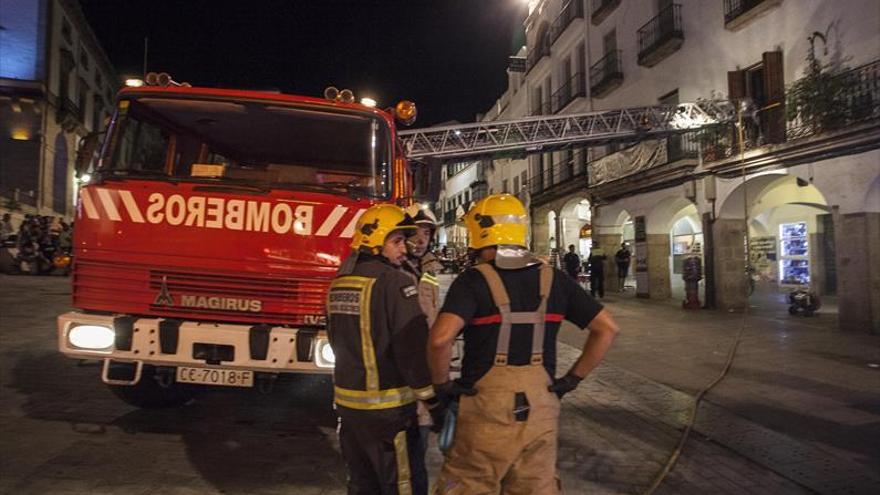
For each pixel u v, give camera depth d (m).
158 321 4.66
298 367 4.60
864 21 11.69
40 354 8.34
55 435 5.24
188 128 5.75
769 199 17.09
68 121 32.31
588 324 2.72
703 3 16.69
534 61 30.28
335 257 4.88
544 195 28.12
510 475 2.61
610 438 5.59
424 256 4.46
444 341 2.54
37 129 29.56
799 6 13.39
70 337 4.65
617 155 19.86
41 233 20.36
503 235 2.73
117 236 4.82
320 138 5.74
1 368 7.52
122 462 4.68
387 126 5.66
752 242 20.83
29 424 5.51
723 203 15.16
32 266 20.03
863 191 11.17
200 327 4.62
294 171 5.53
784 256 19.55
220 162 6.02
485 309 2.59
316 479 4.48
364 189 5.35
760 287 20.34
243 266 4.82
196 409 6.20
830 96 11.69
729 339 10.96
